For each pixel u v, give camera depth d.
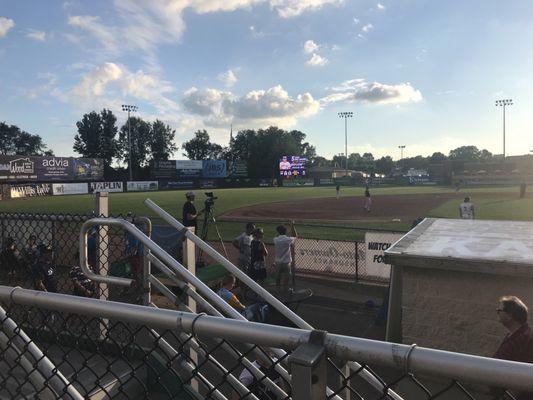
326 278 11.09
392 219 25.38
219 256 2.76
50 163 58.00
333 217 27.12
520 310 3.82
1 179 52.22
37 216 3.65
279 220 24.83
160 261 2.98
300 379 1.12
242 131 127.50
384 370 5.01
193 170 72.75
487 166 81.12
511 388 0.99
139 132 117.06
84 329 1.90
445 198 40.38
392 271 6.64
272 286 8.87
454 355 1.05
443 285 5.75
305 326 2.42
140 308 1.50
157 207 3.07
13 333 1.88
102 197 3.37
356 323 8.34
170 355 2.41
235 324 1.33
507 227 6.80
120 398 2.40
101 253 3.38
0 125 121.25
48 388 1.82
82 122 113.12
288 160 86.81
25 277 4.57
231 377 1.98
